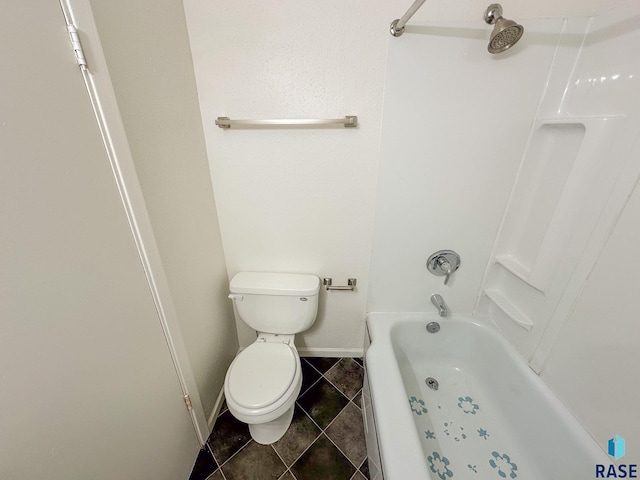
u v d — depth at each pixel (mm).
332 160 1190
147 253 795
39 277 505
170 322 915
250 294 1313
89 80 599
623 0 793
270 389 1082
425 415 1269
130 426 755
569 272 943
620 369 774
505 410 1205
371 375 1106
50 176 522
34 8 485
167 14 892
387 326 1400
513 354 1204
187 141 1034
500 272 1332
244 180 1242
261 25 986
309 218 1314
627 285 757
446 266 1317
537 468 1009
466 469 1062
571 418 924
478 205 1214
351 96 1075
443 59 989
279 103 1097
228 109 1111
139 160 767
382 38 985
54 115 527
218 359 1364
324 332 1648
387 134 1110
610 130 798
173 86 934
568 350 952
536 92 1010
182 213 1007
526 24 927
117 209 692
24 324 480
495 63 982
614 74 804
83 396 604
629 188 752
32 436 500
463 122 1073
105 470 667
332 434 1272
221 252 1375
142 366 800
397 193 1216
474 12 942
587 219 875
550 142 1037
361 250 1379
